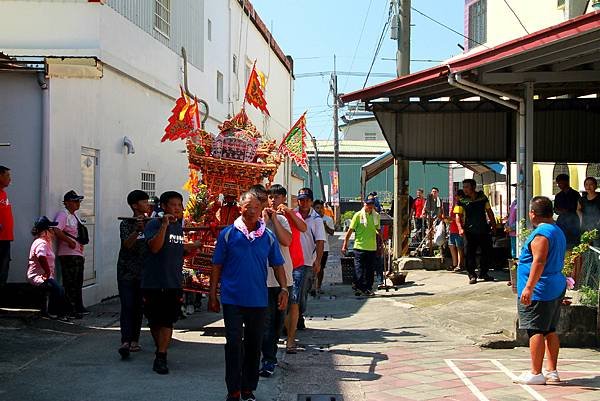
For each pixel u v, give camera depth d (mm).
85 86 12125
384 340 9812
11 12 12242
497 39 23031
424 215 24141
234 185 10547
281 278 6918
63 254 10812
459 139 17719
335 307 13094
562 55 10523
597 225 11758
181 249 7812
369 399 6895
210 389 7031
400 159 17828
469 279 14875
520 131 12125
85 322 10562
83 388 6980
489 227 14867
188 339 9516
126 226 8367
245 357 6633
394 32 19719
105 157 12914
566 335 9273
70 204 10938
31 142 11094
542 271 7207
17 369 7652
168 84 16688
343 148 57625
